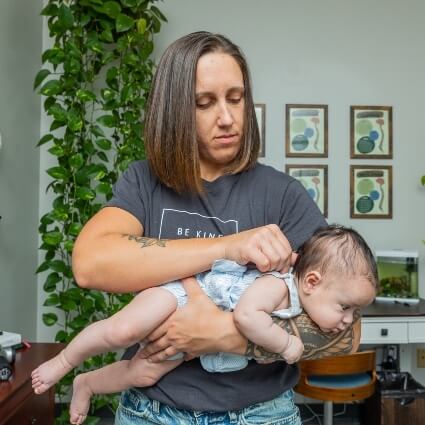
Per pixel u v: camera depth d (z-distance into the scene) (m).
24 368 1.53
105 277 0.93
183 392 0.93
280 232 0.94
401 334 2.73
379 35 3.28
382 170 3.29
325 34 3.27
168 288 0.93
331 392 2.53
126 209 1.03
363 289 0.95
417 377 3.30
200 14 3.21
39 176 3.14
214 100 0.98
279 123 3.25
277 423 0.97
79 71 2.65
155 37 3.18
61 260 2.74
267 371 0.96
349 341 0.98
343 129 3.28
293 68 3.26
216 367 0.91
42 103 3.16
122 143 2.88
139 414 0.98
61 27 2.61
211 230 1.02
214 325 0.88
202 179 1.03
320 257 0.97
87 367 2.68
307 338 0.95
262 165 1.10
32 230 3.03
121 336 0.90
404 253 3.06
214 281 0.93
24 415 1.46
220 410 0.92
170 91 0.99
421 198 3.30
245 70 1.03
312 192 3.27
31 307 3.02
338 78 3.27
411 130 3.30
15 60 2.69
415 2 3.29
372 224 3.29
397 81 3.29
